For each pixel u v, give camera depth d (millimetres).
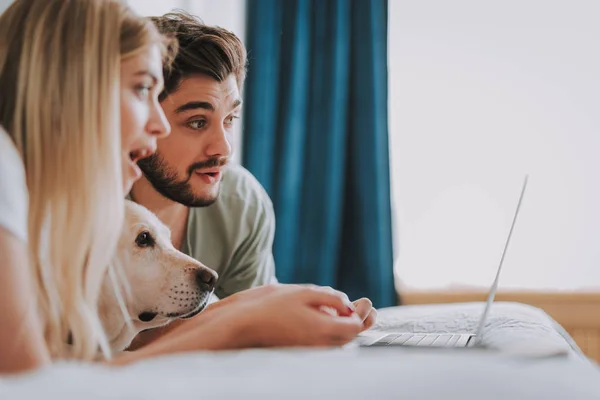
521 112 2207
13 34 724
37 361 569
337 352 440
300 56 2186
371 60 2170
